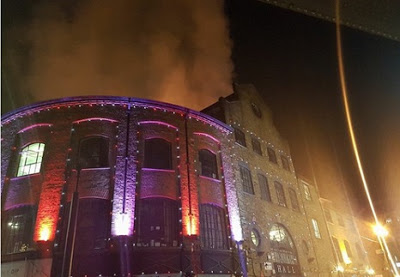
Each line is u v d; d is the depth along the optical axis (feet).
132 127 54.80
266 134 83.87
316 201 92.27
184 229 50.39
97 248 45.68
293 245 72.23
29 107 55.57
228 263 53.11
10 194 50.67
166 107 58.75
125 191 49.37
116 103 56.13
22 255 45.11
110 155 52.39
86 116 54.65
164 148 56.44
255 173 71.77
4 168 52.49
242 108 77.87
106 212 48.60
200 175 57.47
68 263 36.45
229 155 65.05
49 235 45.93
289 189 82.79
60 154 51.83
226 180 61.16
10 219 49.37
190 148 58.18
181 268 46.93
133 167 51.70
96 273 43.39
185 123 59.77
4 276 45.14
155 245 47.55
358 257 99.45
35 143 54.65
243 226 59.98
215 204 57.06
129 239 45.98
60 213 47.42
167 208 51.49
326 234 88.02
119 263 44.04
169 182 53.06
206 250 50.90
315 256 77.46
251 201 65.62
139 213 49.08
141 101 56.95
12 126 55.98
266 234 65.21
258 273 57.47
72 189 49.37
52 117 54.85
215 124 64.69
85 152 53.01
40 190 49.57
